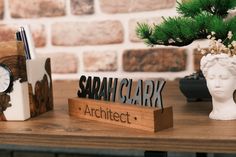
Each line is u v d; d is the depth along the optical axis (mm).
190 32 675
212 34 655
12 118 693
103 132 598
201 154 1004
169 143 554
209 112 706
